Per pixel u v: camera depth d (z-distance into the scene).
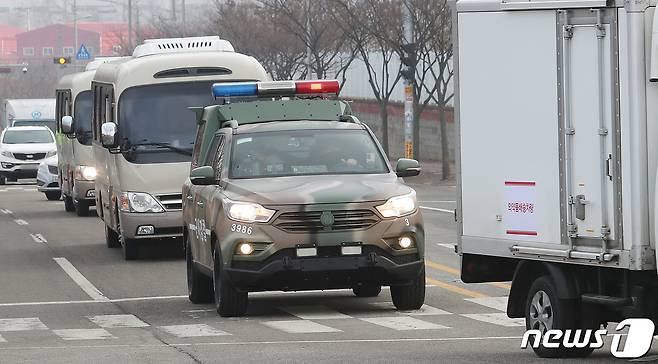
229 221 43.12
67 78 99.00
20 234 82.12
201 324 43.12
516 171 34.44
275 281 42.69
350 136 46.91
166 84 64.31
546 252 33.53
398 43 128.88
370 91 170.00
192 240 49.00
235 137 46.78
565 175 33.03
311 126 47.31
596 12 31.98
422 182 123.38
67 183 99.00
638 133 31.19
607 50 31.77
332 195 42.75
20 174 142.62
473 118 35.56
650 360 33.31
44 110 156.12
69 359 35.47
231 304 44.06
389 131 163.00
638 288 32.06
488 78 35.09
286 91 52.41
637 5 31.12
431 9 124.38
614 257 31.73
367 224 42.78
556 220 33.34
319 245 42.47
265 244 42.47
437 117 147.12
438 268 58.59
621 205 31.61
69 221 91.69
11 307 49.06
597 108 32.12
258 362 34.12
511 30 34.38
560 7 32.75
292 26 156.25
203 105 64.19
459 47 35.81
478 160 35.50
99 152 72.31
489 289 51.28
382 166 46.16
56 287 55.00
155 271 59.94
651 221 31.27
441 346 37.06
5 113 162.75
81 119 93.12
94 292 53.06
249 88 52.03
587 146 32.41
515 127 34.41
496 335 39.50
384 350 36.22
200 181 45.84
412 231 43.44
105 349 37.59
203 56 64.56
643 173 31.22
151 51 67.19
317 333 40.38
